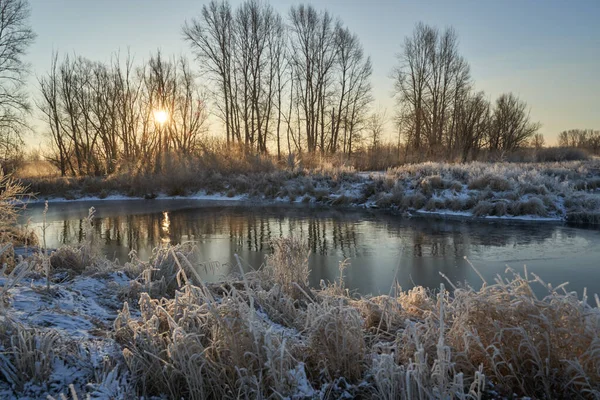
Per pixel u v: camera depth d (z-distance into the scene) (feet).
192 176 83.46
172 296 16.94
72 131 108.06
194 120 104.58
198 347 9.41
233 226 46.34
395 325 13.39
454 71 123.85
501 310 10.46
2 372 8.27
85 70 109.40
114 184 85.20
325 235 40.78
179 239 38.93
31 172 106.32
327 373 10.07
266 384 9.14
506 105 131.44
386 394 9.12
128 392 8.59
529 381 9.71
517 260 30.07
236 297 10.61
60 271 18.31
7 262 17.72
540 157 108.37
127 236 40.70
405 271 27.68
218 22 107.96
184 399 8.91
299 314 14.43
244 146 96.22
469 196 55.93
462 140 104.58
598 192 57.67
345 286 24.45
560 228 43.27
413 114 124.06
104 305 14.51
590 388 9.08
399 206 59.16
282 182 77.20
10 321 9.70
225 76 110.63
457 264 29.35
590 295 22.34
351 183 71.56
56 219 52.42
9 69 82.17
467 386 9.64
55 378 8.45
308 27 113.70
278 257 18.72
